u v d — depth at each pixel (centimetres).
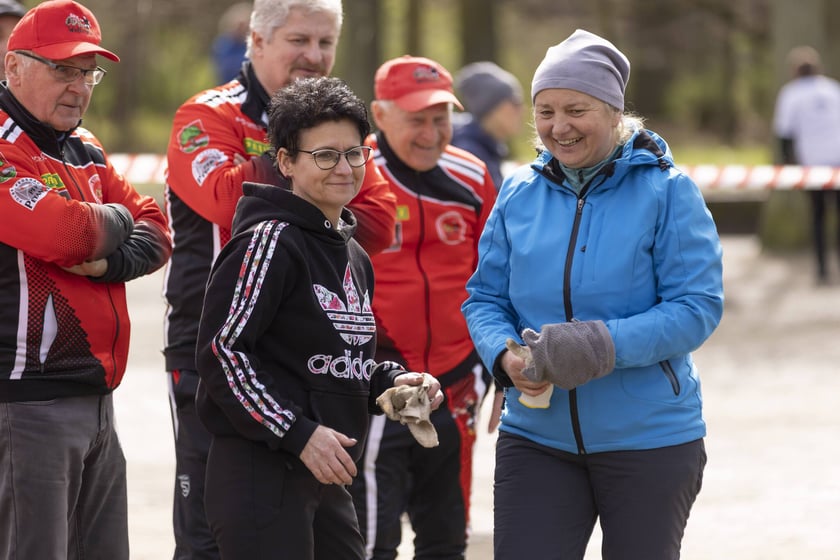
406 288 1617
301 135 1172
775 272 4841
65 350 1284
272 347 1162
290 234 1153
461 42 6581
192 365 1464
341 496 1220
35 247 1248
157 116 10325
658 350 1206
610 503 1255
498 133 2348
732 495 2147
